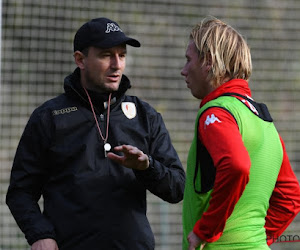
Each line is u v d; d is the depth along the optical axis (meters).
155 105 25.41
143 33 26.06
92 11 25.92
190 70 9.89
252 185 9.19
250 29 26.41
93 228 10.58
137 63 25.70
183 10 26.48
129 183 10.86
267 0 26.66
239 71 9.68
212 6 26.62
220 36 9.65
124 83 11.30
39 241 10.50
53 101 11.22
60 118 10.93
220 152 8.68
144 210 11.08
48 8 25.47
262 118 9.52
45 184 11.09
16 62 24.97
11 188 10.98
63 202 10.70
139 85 25.52
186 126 25.42
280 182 9.98
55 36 25.48
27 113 24.80
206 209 9.21
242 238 9.05
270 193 9.48
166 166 11.29
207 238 8.95
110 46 10.84
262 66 26.12
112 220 10.65
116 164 10.84
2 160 24.44
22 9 25.34
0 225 23.86
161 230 23.73
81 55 11.23
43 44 25.39
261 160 9.26
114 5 26.05
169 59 25.98
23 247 23.67
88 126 10.98
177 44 26.17
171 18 26.38
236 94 9.47
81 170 10.73
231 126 8.88
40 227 10.57
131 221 10.77
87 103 11.02
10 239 23.72
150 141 11.39
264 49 26.28
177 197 11.17
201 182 9.20
